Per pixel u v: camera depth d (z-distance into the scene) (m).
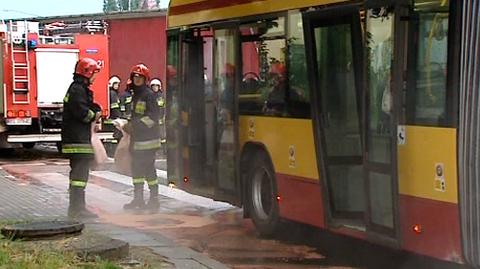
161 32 28.09
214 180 11.11
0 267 6.54
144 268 7.08
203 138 11.38
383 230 7.46
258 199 10.12
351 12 7.88
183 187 11.98
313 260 8.59
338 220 8.36
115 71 29.14
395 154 7.12
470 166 6.31
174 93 12.19
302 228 9.91
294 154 9.14
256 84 9.95
